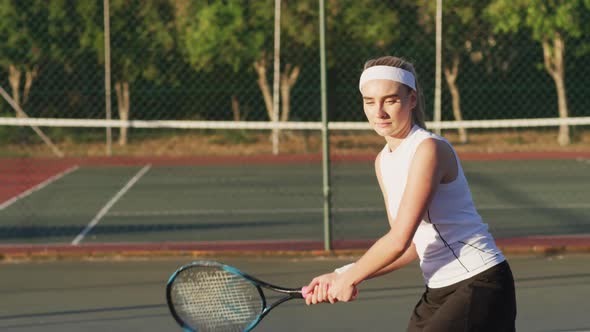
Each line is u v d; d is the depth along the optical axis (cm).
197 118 2995
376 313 831
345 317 820
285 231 1412
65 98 2862
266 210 1683
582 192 1902
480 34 2745
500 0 2547
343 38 2652
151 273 1034
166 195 1964
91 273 1038
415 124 412
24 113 2594
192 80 2930
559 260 1075
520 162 2652
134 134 2941
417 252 443
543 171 2384
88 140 3002
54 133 2955
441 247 409
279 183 2194
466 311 402
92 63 2773
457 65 2777
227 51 2683
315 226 1462
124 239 1344
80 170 2573
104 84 2816
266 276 1020
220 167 2631
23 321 825
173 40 2725
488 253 409
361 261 398
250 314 471
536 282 960
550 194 1875
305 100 3038
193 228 1457
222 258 1124
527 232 1367
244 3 2673
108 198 1917
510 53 2916
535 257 1098
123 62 2723
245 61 2775
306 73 2934
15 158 2831
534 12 2559
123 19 2694
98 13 2672
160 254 1135
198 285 473
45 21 2681
